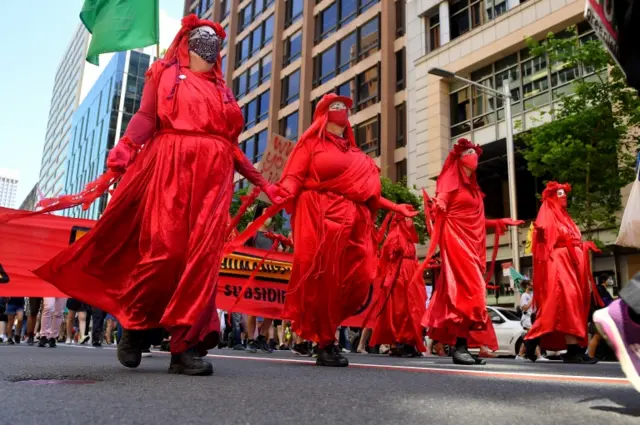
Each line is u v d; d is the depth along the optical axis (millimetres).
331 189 4684
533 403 2115
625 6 1981
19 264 6141
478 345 5934
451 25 22812
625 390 2625
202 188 3219
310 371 3762
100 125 72062
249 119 39125
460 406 2002
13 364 3674
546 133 13930
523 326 10547
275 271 8172
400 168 25906
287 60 35812
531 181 19875
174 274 3121
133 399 2002
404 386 2709
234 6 43094
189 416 1671
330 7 32750
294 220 4824
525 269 18969
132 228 3299
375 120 27469
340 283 4598
